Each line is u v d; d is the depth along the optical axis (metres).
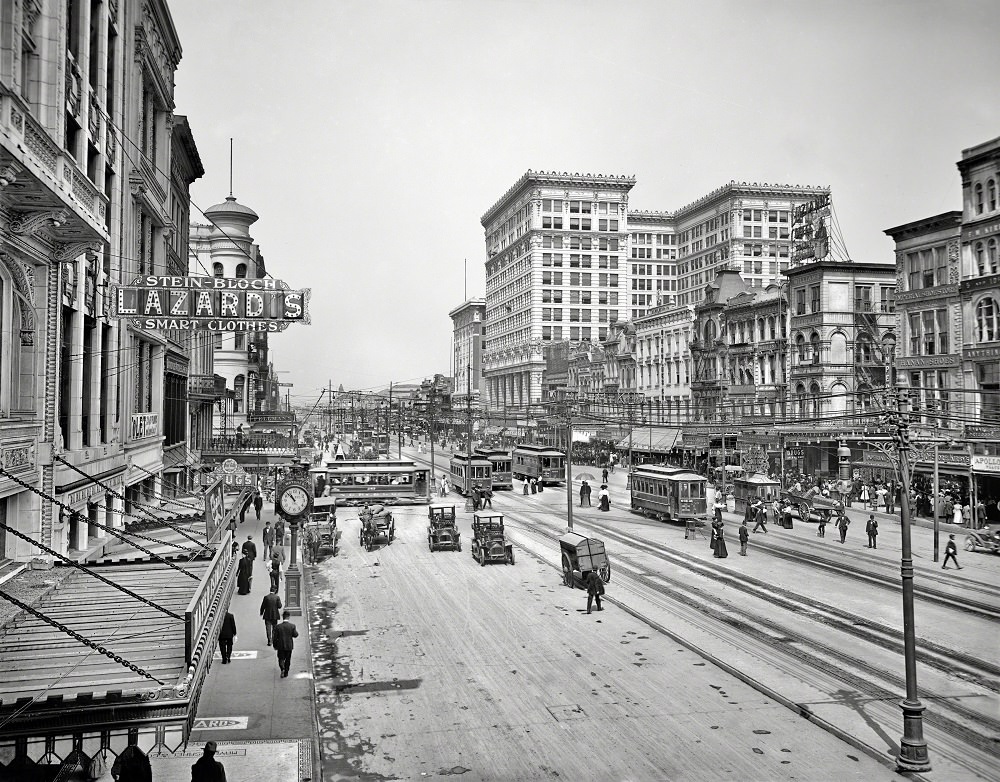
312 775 13.79
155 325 22.47
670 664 20.25
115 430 29.31
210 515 28.27
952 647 21.28
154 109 39.28
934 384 47.72
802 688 18.20
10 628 15.26
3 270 18.30
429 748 15.24
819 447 55.28
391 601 27.19
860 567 32.47
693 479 44.22
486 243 164.88
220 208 73.12
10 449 18.06
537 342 129.38
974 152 44.81
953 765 14.24
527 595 28.05
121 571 19.80
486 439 114.75
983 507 40.97
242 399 78.19
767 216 114.00
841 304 59.69
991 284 43.75
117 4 28.55
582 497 55.19
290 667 19.83
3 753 12.51
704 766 14.38
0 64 16.23
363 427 162.00
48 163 16.19
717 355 73.81
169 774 13.59
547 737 15.73
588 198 131.75
